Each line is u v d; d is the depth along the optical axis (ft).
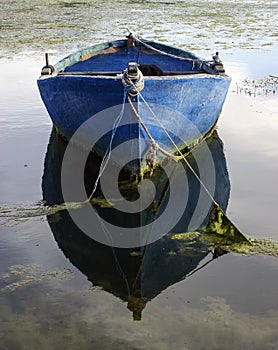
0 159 29.48
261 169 27.32
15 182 26.37
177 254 19.43
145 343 14.47
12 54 52.70
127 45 37.93
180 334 14.82
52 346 14.44
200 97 26.71
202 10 84.69
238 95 39.81
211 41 58.65
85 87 24.11
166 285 17.37
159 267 18.56
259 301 16.30
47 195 24.75
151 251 19.77
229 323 15.25
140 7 88.94
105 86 22.98
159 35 62.59
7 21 73.97
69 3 94.58
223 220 20.68
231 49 54.54
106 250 19.86
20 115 36.94
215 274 17.89
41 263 18.85
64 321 15.51
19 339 14.71
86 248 19.94
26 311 16.01
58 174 27.45
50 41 58.90
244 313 15.72
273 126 33.71
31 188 25.62
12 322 15.47
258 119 35.01
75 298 16.69
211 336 14.70
